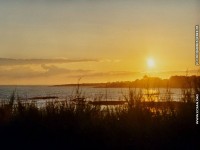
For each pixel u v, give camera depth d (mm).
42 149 8469
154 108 8945
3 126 8695
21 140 8562
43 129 8633
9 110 9328
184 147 8273
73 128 8641
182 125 8453
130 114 8742
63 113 8938
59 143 8492
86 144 8414
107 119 8820
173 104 8836
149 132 8438
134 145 8320
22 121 8758
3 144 8516
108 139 8398
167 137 8367
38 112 9055
